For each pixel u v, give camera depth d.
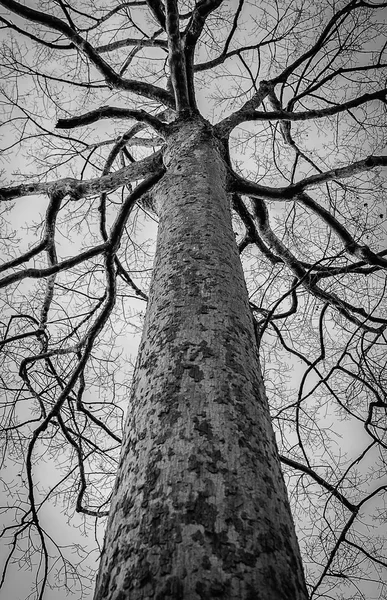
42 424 4.87
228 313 2.03
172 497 1.21
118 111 4.52
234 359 1.77
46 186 5.06
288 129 6.62
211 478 1.26
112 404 6.00
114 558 1.14
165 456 1.35
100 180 4.87
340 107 5.66
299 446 5.23
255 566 1.05
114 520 1.27
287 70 6.07
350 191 5.98
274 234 5.75
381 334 4.96
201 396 1.56
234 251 2.64
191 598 0.95
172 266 2.37
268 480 1.34
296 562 1.17
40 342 5.74
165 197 3.21
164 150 4.41
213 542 1.08
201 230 2.63
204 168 3.43
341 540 4.18
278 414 5.51
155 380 1.69
